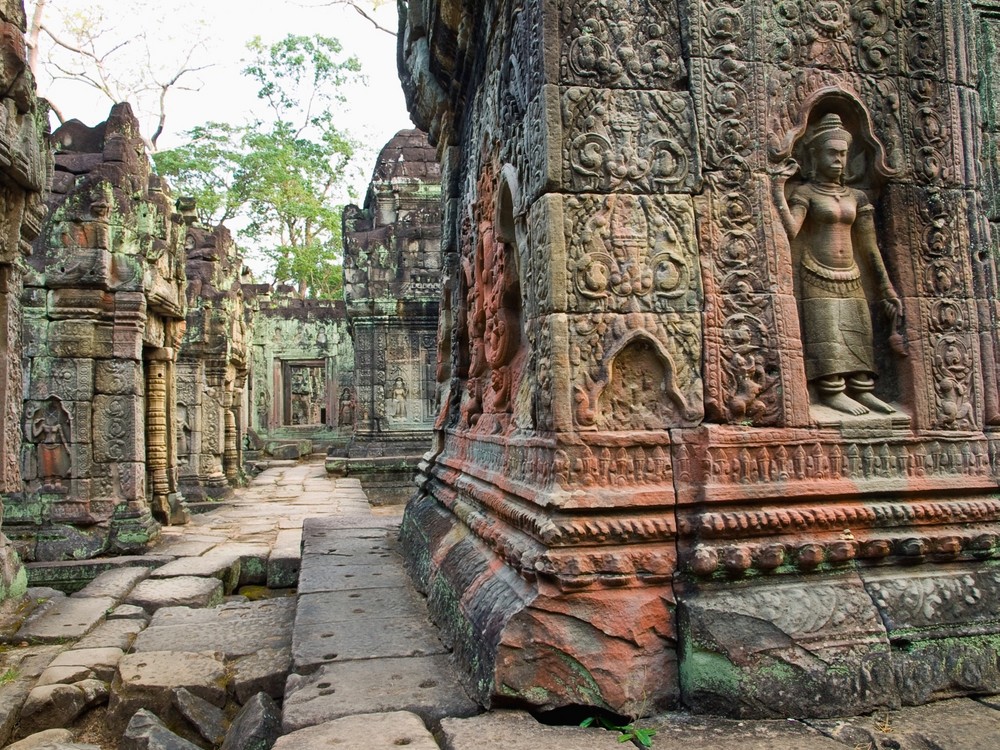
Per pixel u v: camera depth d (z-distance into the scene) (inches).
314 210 1133.1
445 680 129.0
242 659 161.6
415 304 658.2
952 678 124.2
